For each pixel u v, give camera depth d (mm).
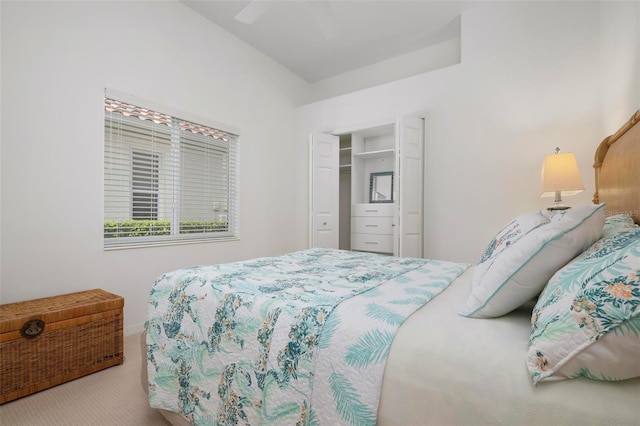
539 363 646
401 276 1512
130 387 1733
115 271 2420
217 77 3229
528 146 2771
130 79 2518
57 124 2117
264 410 939
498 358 705
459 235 3102
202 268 1635
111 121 2451
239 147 3465
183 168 2961
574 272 757
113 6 2416
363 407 774
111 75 2398
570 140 2596
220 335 1136
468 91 3045
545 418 603
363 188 4184
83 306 1857
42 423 1422
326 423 824
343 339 866
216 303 1196
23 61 1973
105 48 2367
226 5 2924
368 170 4195
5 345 1575
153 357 1366
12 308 1801
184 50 2922
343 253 2336
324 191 3883
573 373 623
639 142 1360
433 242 3240
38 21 2031
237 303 1140
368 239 3865
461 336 801
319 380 859
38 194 2039
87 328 1874
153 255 2668
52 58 2096
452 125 3131
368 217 3859
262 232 3725
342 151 4664
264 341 1002
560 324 656
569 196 2596
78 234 2219
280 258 2086
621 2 2082
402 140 3148
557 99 2650
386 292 1192
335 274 1539
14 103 1941
